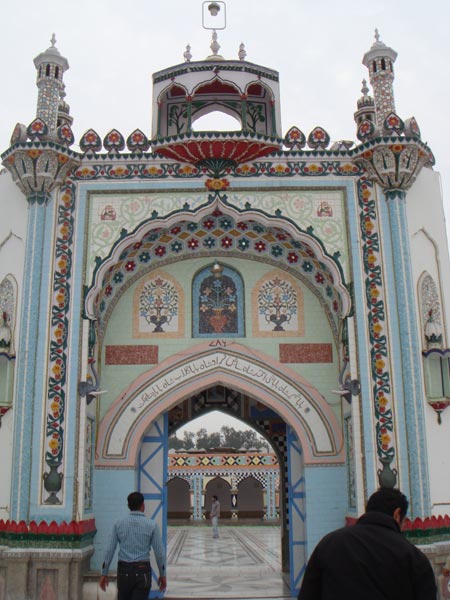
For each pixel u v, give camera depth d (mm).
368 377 6594
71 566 6168
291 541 7117
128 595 4465
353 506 6637
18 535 6184
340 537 2277
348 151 7199
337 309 7230
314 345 7398
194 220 7102
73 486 6324
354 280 6863
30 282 6750
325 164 7203
